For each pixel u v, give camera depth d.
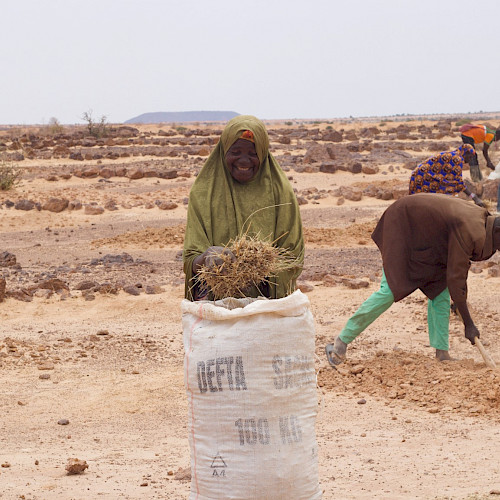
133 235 21.03
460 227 8.45
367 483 5.60
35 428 7.60
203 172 4.64
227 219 4.54
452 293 8.65
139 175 34.72
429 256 8.76
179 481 5.77
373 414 7.81
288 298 4.09
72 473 6.00
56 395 8.75
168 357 10.41
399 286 8.73
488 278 14.38
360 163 38.94
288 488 4.02
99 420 7.89
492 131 13.60
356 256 18.20
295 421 4.09
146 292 14.27
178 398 8.66
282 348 4.05
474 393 8.08
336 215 24.84
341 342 9.09
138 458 6.52
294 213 4.59
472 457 6.15
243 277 4.20
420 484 5.49
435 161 9.87
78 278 15.72
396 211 8.84
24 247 20.25
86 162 42.34
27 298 13.59
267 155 4.65
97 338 11.23
